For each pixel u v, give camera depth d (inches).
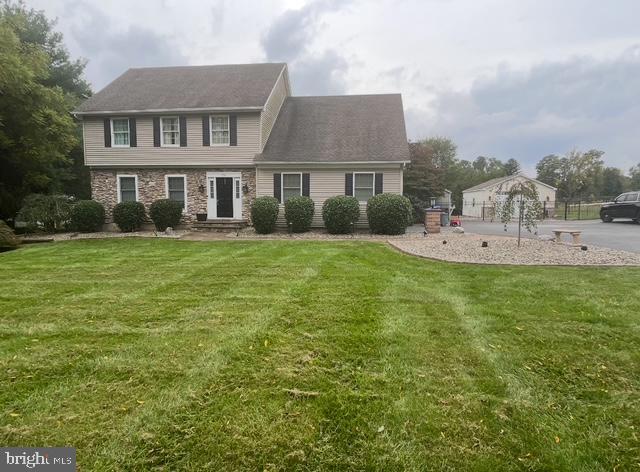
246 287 213.5
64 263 300.5
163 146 581.6
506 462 76.0
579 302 178.7
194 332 142.9
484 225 776.9
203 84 631.8
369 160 535.8
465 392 100.3
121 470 73.2
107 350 126.6
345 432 84.4
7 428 85.0
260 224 520.4
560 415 90.8
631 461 76.4
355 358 119.9
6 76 452.8
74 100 698.8
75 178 787.4
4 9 545.0
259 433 83.7
